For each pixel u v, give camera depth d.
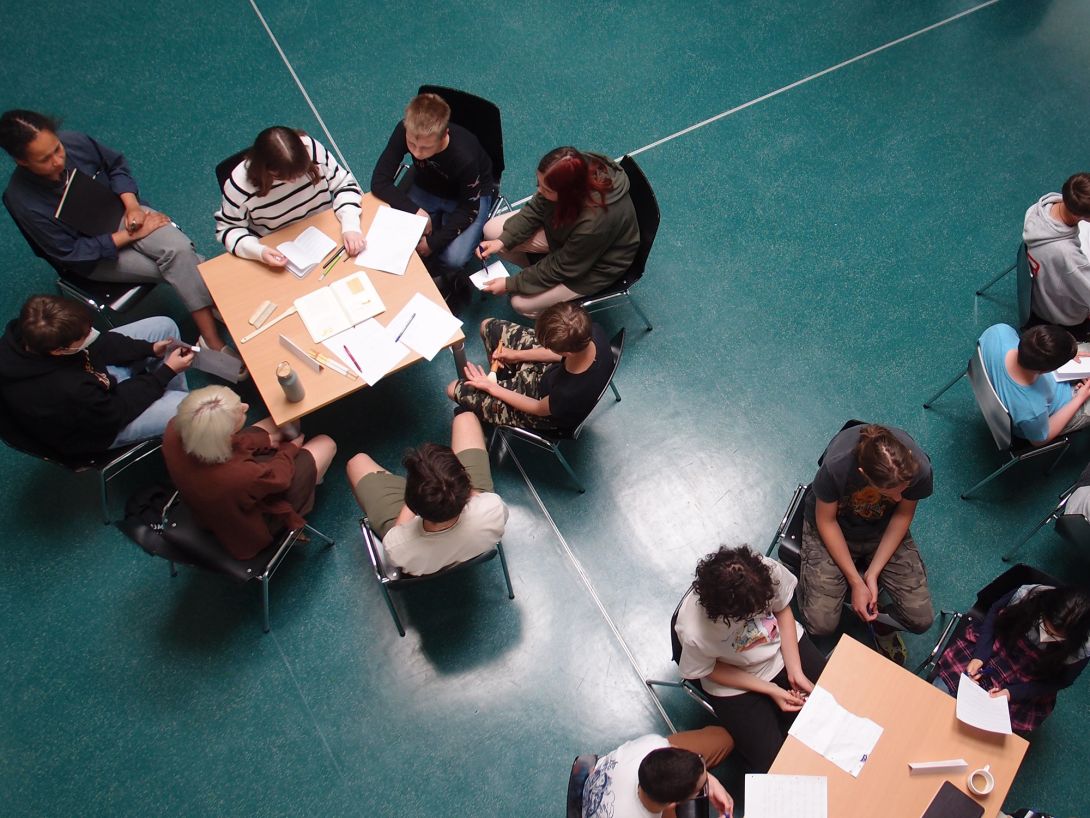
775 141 4.38
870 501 2.83
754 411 3.71
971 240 4.11
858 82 4.56
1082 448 3.61
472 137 3.51
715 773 3.02
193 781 2.99
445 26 4.66
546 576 3.38
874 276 4.02
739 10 4.79
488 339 3.47
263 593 3.16
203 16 4.64
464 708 3.14
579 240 3.18
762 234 4.12
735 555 2.34
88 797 2.95
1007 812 2.96
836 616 2.96
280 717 3.10
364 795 2.98
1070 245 3.21
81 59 4.47
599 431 3.66
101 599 3.26
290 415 2.86
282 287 3.11
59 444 2.88
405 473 3.54
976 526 3.47
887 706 2.46
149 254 3.38
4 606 3.23
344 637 3.24
